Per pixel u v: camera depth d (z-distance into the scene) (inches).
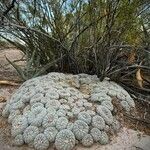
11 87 178.1
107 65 168.7
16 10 185.5
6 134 138.4
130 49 174.7
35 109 139.3
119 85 168.1
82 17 172.2
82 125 133.2
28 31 179.3
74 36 176.4
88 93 154.4
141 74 173.3
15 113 143.6
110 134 137.3
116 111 147.9
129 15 160.7
